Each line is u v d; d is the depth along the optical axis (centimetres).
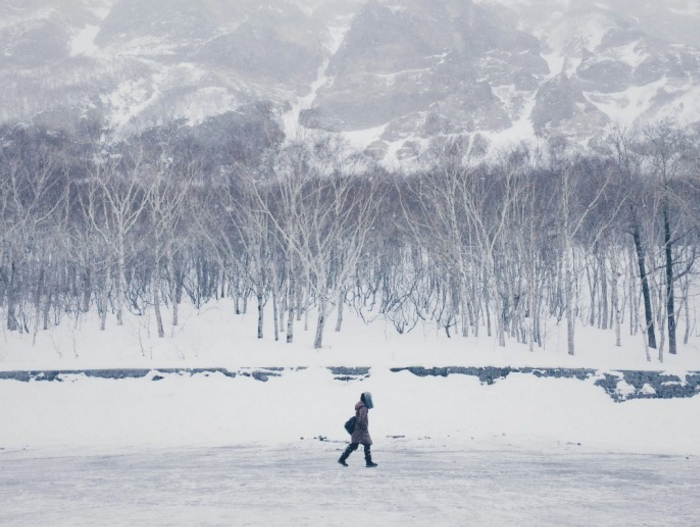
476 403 2962
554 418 2858
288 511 1352
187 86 19275
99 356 3850
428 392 3030
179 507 1394
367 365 3194
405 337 4856
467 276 4744
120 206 5078
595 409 2970
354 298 6341
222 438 2508
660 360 4269
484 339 4734
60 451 2273
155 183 4838
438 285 5862
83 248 5225
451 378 3148
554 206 5081
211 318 5353
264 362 3306
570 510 1374
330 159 5238
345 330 5134
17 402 2809
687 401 3080
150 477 1773
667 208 4512
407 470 1878
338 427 2681
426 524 1240
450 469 1898
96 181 5469
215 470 1881
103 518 1291
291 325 4269
